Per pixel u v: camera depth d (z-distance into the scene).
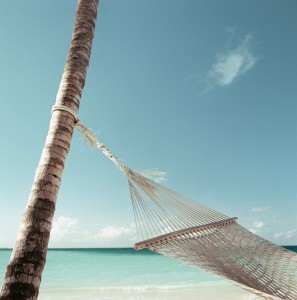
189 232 3.60
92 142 3.14
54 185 2.36
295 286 3.24
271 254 3.88
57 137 2.59
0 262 32.69
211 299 10.93
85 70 3.19
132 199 3.22
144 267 26.55
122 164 3.17
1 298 1.88
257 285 3.08
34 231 2.11
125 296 12.14
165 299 11.21
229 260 3.48
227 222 4.16
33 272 1.99
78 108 2.94
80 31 3.43
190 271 22.27
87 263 31.41
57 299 11.75
